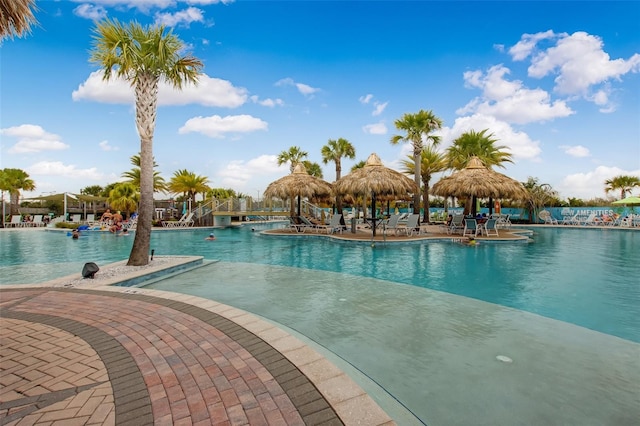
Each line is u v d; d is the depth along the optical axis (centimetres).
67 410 233
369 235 1547
